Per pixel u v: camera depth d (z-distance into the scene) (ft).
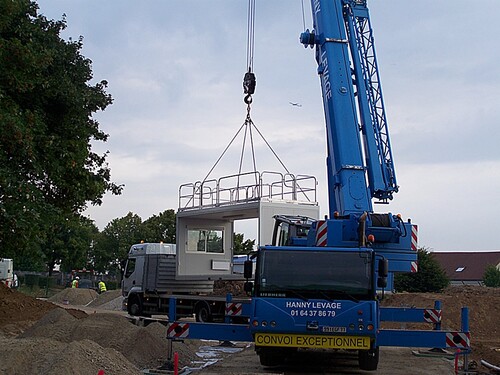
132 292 88.89
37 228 57.88
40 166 62.13
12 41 59.36
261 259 43.60
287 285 42.70
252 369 46.01
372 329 41.45
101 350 37.35
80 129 69.67
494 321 95.30
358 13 53.47
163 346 51.83
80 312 82.48
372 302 41.96
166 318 84.38
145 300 86.89
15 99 63.31
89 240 236.02
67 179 68.69
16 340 40.70
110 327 54.70
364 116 51.39
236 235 186.29
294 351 48.49
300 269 43.11
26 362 35.96
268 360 46.16
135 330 53.67
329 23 53.57
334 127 51.83
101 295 153.58
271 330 41.88
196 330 45.39
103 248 237.04
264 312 42.11
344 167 50.39
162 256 84.74
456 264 277.64
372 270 42.98
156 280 83.97
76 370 32.78
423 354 56.54
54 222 65.21
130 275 92.48
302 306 42.01
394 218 48.39
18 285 194.80
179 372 44.32
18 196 55.31
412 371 46.19
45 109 67.82
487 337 89.56
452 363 51.24
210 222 77.66
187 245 75.61
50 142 62.44
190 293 84.43
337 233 47.55
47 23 70.13
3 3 57.88
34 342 39.70
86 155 70.64
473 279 264.31
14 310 76.02
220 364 48.70
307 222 57.06
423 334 44.14
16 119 57.21
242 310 58.90
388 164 50.88
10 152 57.52
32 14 68.80
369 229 47.29
